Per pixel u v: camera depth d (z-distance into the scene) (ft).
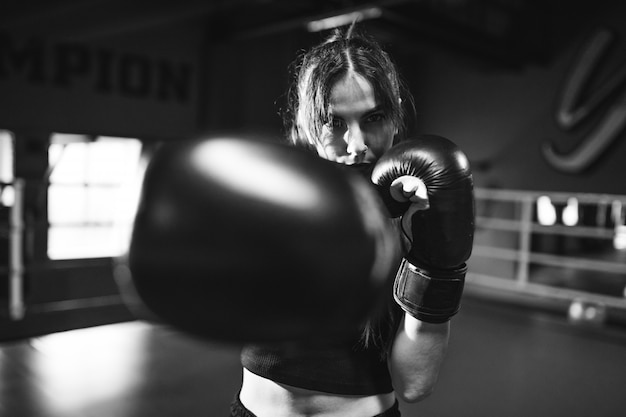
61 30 14.01
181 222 1.22
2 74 13.66
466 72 19.52
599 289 16.31
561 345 10.91
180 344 9.98
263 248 1.19
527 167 18.08
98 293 15.01
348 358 2.16
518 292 16.40
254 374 2.34
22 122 14.05
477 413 7.45
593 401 8.05
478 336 11.48
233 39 16.83
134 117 16.07
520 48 16.46
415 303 2.01
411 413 7.34
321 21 14.19
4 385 7.93
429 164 1.87
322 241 1.22
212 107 17.58
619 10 15.94
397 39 16.79
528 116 17.99
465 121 19.67
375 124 2.19
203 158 1.32
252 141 1.41
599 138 16.30
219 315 1.20
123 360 9.12
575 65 16.85
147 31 16.11
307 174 1.33
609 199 13.48
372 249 1.29
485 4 17.30
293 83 2.66
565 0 16.99
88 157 15.94
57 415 7.02
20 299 12.73
